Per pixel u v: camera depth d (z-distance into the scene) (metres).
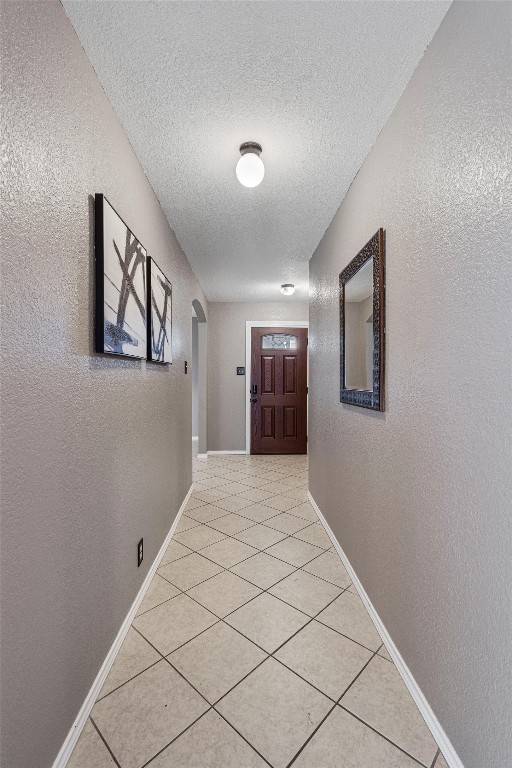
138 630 1.63
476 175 0.96
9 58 0.81
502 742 0.86
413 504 1.32
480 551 0.94
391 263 1.52
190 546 2.45
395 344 1.48
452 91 1.07
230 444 5.51
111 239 1.39
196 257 3.38
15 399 0.83
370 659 1.46
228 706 1.25
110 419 1.44
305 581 2.03
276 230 2.77
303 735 1.14
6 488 0.80
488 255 0.91
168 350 2.46
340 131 1.66
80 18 1.12
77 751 1.09
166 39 1.20
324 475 2.78
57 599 1.03
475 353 0.97
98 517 1.32
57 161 1.03
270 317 5.49
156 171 1.97
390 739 1.13
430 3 1.08
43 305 0.95
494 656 0.89
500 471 0.87
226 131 1.66
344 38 1.20
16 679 0.84
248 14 1.12
